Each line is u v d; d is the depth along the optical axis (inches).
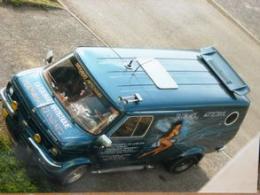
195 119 405.4
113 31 625.6
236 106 426.3
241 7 813.2
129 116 365.7
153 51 427.5
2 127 405.4
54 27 580.1
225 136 447.5
